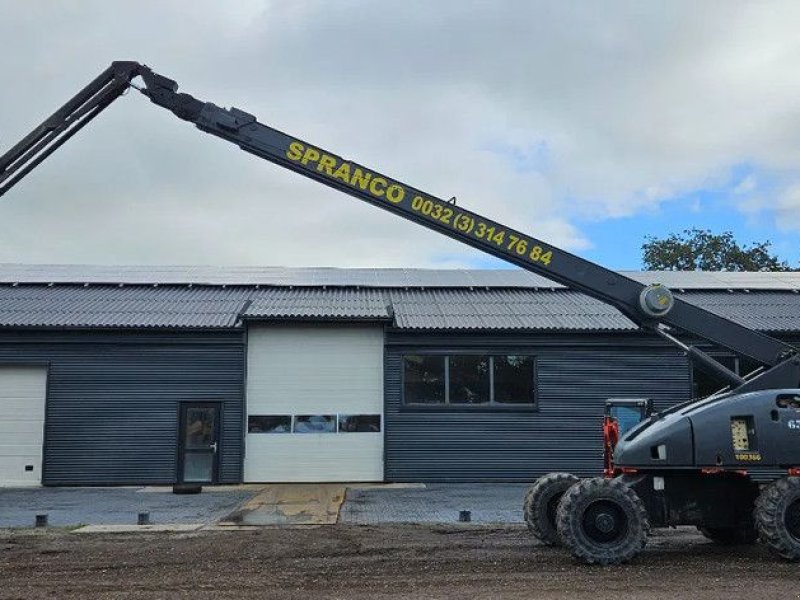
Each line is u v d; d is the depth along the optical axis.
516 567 9.65
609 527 9.74
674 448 9.95
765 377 10.62
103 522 14.02
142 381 21.14
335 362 21.72
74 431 20.89
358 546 11.14
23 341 21.06
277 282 25.33
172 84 10.73
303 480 21.20
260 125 10.76
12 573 9.48
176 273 26.42
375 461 21.41
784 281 27.38
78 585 8.82
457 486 20.36
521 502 16.84
